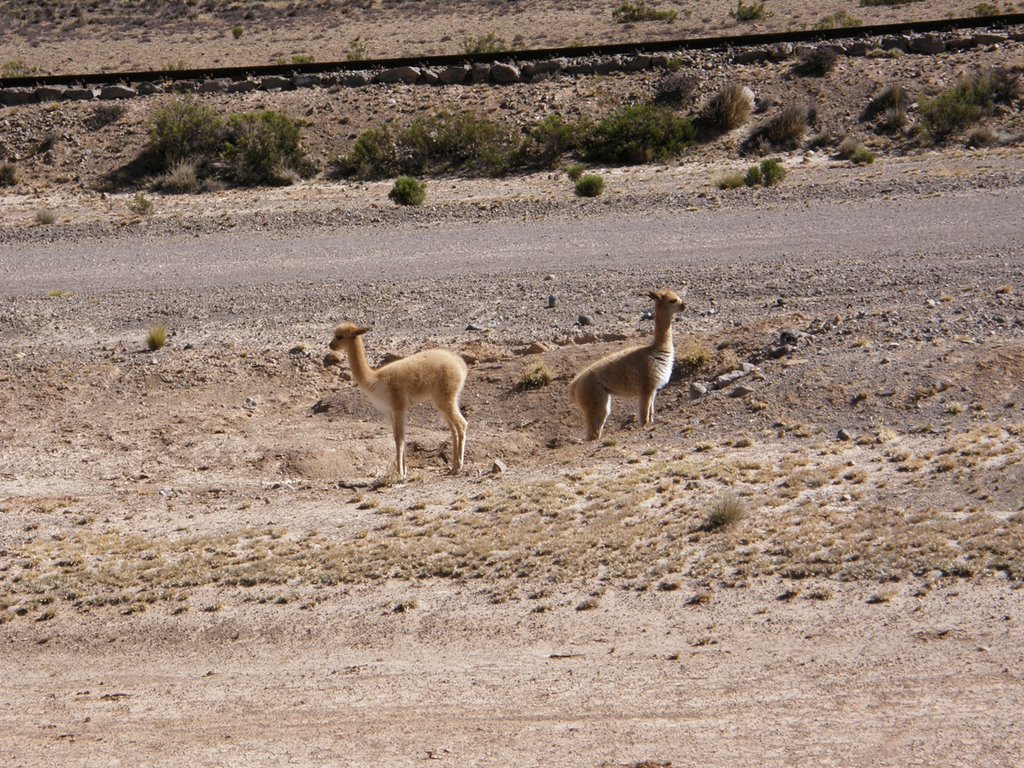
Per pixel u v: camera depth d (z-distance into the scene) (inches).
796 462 1273.4
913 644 844.0
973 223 2288.4
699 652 873.5
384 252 2527.1
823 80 3570.4
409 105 3693.4
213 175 3412.9
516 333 2005.4
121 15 6565.0
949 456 1229.7
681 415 1524.4
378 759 756.0
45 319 2260.1
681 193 2792.8
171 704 879.1
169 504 1414.9
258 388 1895.9
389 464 1571.1
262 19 6333.7
